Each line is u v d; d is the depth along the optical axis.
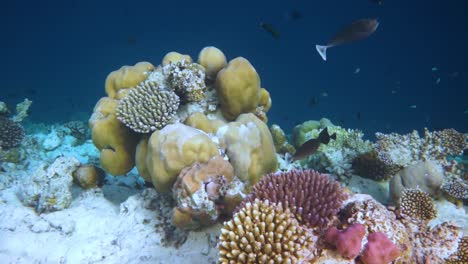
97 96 11.91
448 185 1.32
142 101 1.30
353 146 1.67
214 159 1.10
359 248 0.76
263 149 1.27
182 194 1.05
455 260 0.93
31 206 1.44
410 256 0.86
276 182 0.97
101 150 1.41
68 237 1.27
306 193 0.89
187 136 1.14
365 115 12.58
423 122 10.48
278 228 0.76
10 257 1.18
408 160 1.48
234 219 0.78
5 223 1.32
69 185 1.46
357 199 0.96
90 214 1.37
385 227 0.84
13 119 2.09
